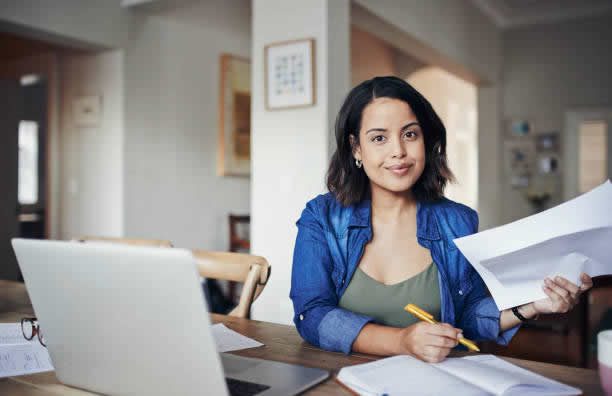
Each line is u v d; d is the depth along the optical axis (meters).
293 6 2.89
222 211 4.77
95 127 4.02
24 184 7.33
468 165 7.38
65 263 0.68
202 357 0.61
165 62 4.20
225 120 4.73
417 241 1.08
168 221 4.24
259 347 0.98
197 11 4.17
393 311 1.04
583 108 5.52
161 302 0.61
